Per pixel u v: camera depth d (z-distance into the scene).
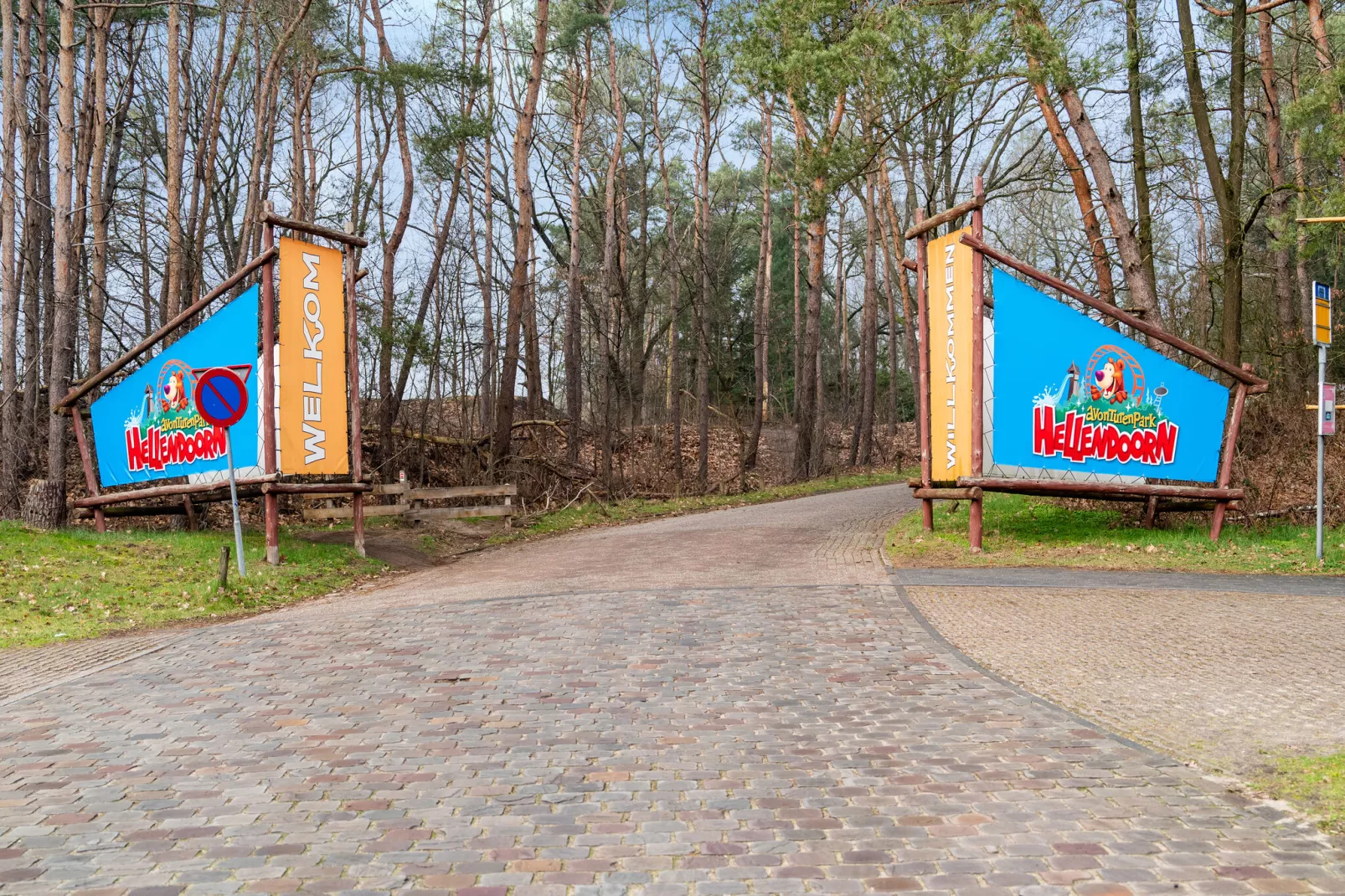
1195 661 8.04
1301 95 17.66
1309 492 17.66
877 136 21.78
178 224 23.20
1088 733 6.20
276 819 4.92
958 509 19.78
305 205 28.56
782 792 5.20
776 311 58.16
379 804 5.12
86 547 15.19
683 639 9.48
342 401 17.23
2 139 19.50
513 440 33.28
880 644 9.10
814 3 18.98
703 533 19.64
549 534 22.84
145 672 8.59
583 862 4.33
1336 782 4.98
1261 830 4.50
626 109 39.75
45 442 25.98
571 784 5.40
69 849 4.55
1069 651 8.57
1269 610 10.05
